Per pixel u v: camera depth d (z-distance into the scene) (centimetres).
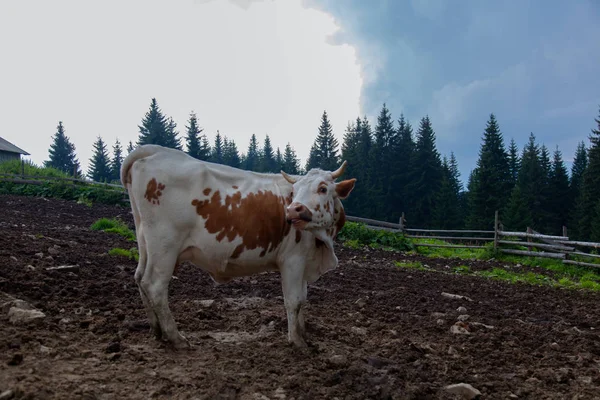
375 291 945
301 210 472
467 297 959
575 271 1602
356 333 617
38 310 511
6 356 382
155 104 6384
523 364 544
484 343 610
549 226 5497
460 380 473
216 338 543
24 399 316
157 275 479
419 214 5556
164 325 477
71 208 2028
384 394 416
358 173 5453
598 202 4394
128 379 385
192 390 379
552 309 915
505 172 6191
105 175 8850
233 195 496
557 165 6128
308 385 417
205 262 502
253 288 855
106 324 527
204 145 6197
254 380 419
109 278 764
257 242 502
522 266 1678
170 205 476
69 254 888
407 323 704
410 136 6141
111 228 1409
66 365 391
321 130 6769
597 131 5019
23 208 1839
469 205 5516
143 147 495
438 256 1823
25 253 808
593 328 768
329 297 852
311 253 533
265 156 8688
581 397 447
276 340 544
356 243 1820
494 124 6259
